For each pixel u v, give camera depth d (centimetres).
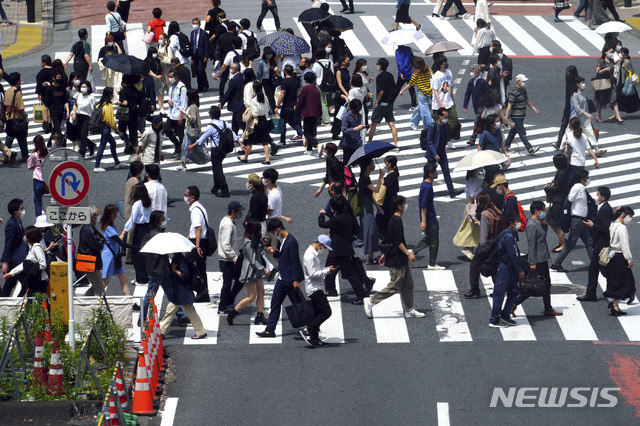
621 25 8662
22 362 4366
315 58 8744
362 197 5838
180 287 4806
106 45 8712
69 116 7606
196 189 5297
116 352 4559
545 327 5009
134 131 7512
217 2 9581
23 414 3994
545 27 11612
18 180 7200
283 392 4306
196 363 4616
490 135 6744
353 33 11100
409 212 6719
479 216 5738
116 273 5200
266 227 5356
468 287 5566
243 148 7625
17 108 7400
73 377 4312
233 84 7744
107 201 6762
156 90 8556
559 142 7869
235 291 5184
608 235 5275
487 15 10675
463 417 4062
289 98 7938
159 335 4503
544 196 7031
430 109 7856
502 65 8425
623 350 4716
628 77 8544
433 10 12231
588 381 4394
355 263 5366
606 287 5378
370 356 4684
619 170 7562
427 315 5191
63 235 5306
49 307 4797
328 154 6056
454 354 4694
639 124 8625
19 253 5362
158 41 9625
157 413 4122
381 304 5362
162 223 4944
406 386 4353
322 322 4778
